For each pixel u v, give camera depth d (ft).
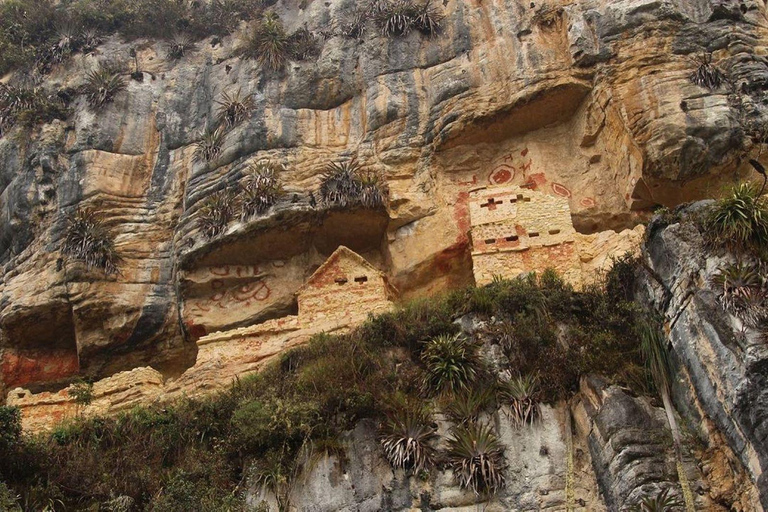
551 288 86.84
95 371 114.52
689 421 70.54
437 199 111.14
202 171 119.14
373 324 87.04
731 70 100.99
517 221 98.32
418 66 120.47
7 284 118.01
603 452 70.90
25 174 124.88
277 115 121.19
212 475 77.41
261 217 109.50
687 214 79.51
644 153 98.43
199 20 147.13
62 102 135.64
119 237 118.32
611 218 104.58
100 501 77.30
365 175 110.93
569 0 113.60
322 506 73.56
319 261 113.70
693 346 71.20
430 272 108.99
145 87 135.03
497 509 71.05
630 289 83.15
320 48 129.59
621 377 75.72
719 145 96.17
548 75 108.37
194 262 112.16
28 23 154.30
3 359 115.24
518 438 74.59
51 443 84.28
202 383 93.97
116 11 151.94
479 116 110.83
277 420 78.54
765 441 62.03
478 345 81.25
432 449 74.95
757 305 67.72
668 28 104.94
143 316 112.68
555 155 110.93
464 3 122.42
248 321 111.34
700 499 65.82
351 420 78.38
